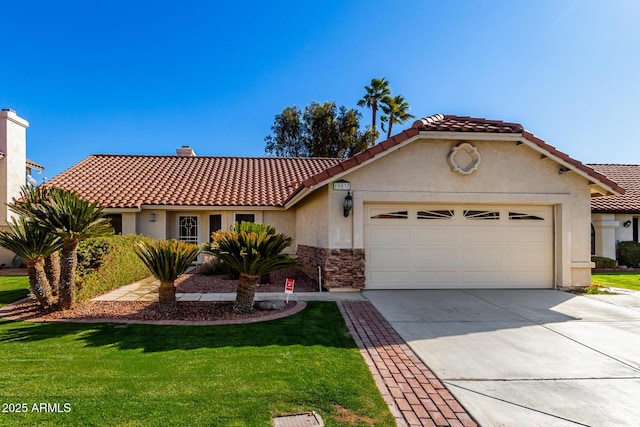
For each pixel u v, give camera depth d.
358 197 11.53
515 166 12.04
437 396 4.66
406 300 10.27
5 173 18.59
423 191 11.73
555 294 11.35
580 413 4.28
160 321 7.92
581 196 12.32
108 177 20.39
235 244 8.54
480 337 7.09
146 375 5.06
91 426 3.81
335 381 4.97
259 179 21.52
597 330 7.60
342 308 9.26
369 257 11.88
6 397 4.39
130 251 13.37
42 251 8.55
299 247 17.45
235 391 4.61
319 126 43.75
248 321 7.95
